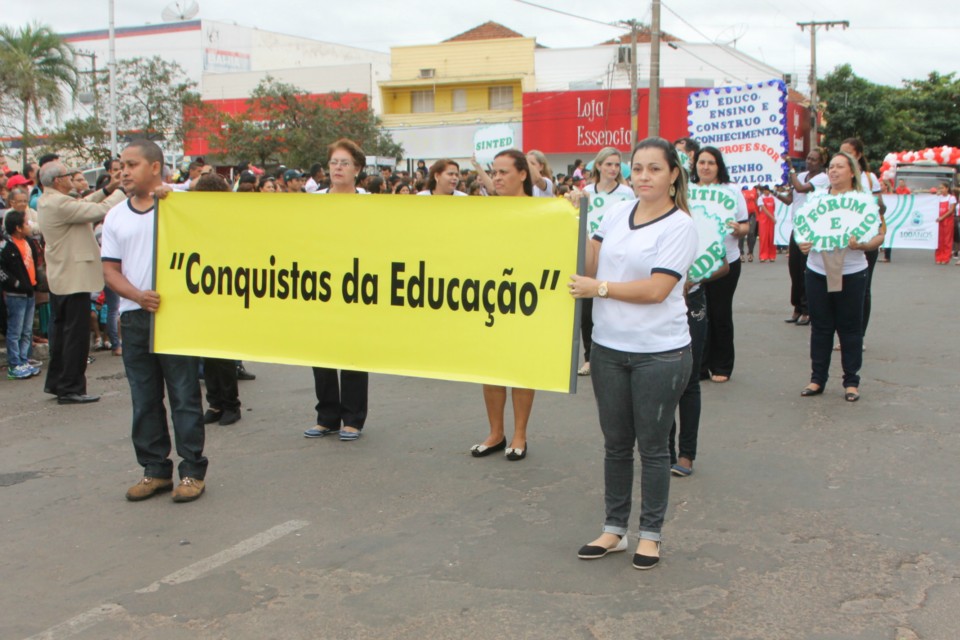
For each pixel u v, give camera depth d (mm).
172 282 5227
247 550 4465
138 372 5270
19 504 5262
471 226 4637
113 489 5508
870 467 5516
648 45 47094
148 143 5230
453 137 45062
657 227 3912
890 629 3518
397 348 4891
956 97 53312
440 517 4863
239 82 48812
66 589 4070
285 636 3584
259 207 5059
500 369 4629
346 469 5750
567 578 4055
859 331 7148
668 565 4168
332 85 47906
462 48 47875
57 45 32000
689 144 7449
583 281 4023
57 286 7789
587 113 43188
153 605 3883
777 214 19938
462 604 3822
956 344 9414
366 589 3994
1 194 11398
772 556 4238
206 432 6754
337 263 4977
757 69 47938
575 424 6707
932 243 19250
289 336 5113
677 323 4016
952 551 4246
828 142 47562
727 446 6031
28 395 8250
